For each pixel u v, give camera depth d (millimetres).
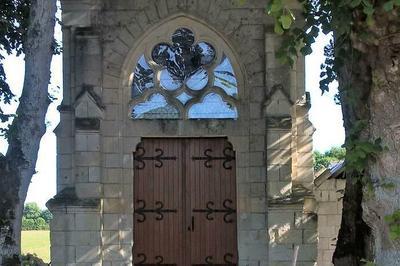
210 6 14039
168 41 14172
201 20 14008
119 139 13812
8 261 9711
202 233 13992
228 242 13945
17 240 9875
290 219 13148
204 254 13945
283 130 13391
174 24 14125
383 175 6656
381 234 6852
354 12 6898
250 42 13961
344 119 10211
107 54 13883
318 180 17453
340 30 7352
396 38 6445
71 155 13742
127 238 13641
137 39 13961
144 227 14000
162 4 14016
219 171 14086
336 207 17312
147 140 14133
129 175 13797
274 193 13305
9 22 15492
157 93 14055
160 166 14117
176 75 14148
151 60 14117
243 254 13664
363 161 6758
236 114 14000
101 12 13883
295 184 13805
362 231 10906
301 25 12555
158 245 13961
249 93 13898
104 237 13539
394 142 6543
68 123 13812
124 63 13930
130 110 13984
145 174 14094
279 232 13125
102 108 13555
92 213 13133
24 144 10055
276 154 13375
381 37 6531
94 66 13547
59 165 13719
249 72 13922
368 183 6805
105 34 13906
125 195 13734
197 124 13953
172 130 13945
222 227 13977
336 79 10922
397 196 6551
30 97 10133
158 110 14039
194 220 14016
